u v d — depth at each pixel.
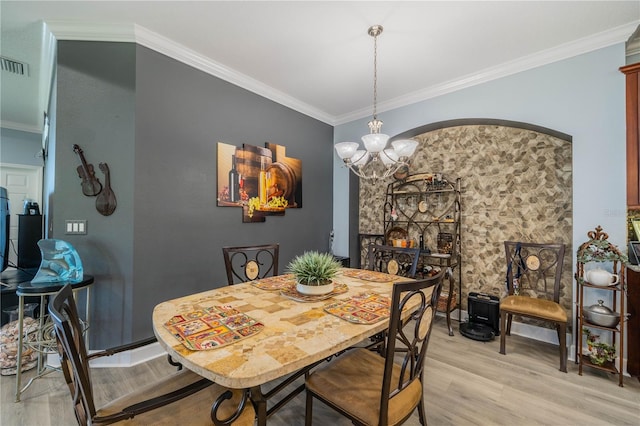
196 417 1.04
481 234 3.17
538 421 1.62
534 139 2.87
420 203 3.54
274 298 1.59
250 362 0.92
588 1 1.88
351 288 1.80
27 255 3.12
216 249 2.78
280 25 2.16
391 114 3.63
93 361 2.15
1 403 1.75
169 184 2.43
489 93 2.84
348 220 4.09
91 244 2.16
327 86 3.18
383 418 1.07
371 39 2.33
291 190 3.58
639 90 2.05
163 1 1.91
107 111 2.20
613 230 2.21
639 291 2.07
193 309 1.41
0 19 2.08
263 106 3.23
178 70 2.49
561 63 2.45
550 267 2.58
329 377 1.31
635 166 2.06
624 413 1.68
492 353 2.44
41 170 4.74
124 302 2.20
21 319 1.83
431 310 1.28
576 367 2.20
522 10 1.97
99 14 2.03
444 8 1.96
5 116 4.18
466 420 1.63
